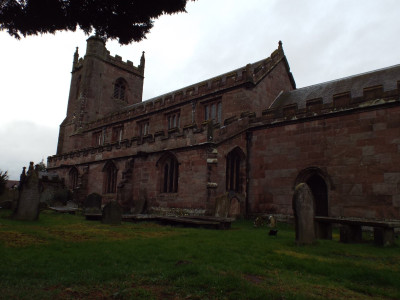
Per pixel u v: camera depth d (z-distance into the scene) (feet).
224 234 41.75
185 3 26.22
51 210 79.66
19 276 19.02
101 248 28.14
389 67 74.33
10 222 46.78
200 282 18.45
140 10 26.32
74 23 26.78
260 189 70.79
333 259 27.35
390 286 20.25
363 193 55.62
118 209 54.13
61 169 124.67
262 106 88.74
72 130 153.17
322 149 62.39
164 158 80.23
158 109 108.68
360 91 71.26
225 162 71.05
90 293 16.58
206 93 93.40
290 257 26.81
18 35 26.63
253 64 104.63
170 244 31.30
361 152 57.00
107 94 161.17
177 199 73.31
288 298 16.38
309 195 36.14
